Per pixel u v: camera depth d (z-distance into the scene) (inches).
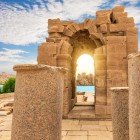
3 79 1878.7
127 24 400.2
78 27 423.8
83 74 2314.2
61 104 145.6
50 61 406.3
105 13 411.8
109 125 333.4
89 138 259.8
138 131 94.1
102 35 403.9
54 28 422.3
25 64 131.3
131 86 103.7
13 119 132.3
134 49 389.4
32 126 126.2
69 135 273.7
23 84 130.6
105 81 388.2
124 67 385.7
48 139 127.0
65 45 408.2
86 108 483.2
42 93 128.9
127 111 177.2
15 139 127.5
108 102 378.6
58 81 137.9
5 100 671.8
